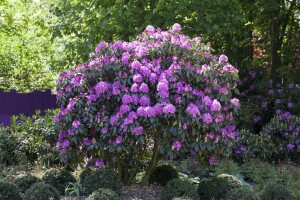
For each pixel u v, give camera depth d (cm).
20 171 603
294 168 720
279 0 1077
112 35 897
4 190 448
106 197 459
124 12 830
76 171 617
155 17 848
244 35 1127
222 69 527
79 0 909
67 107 512
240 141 787
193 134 488
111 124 486
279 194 507
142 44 530
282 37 1183
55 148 630
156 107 477
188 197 482
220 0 827
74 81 520
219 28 836
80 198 501
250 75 1054
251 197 498
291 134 830
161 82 484
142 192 530
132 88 491
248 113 916
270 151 788
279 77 1072
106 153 542
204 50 547
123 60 509
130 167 565
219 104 491
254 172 706
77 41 902
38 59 1201
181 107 488
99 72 513
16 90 1062
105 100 512
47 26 1053
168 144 500
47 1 1083
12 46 1195
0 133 712
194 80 512
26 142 702
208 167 690
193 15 879
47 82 1152
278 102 964
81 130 502
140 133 477
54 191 467
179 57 521
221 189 529
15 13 1138
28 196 452
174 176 575
